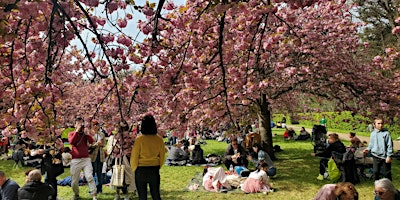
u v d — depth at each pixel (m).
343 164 8.01
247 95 6.59
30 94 3.66
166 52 4.85
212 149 15.48
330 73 9.77
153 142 4.84
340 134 21.92
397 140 16.62
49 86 3.88
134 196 7.17
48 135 4.09
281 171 9.97
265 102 11.54
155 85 4.78
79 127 6.61
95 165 7.46
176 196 7.37
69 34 3.27
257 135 9.38
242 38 5.71
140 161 4.79
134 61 4.16
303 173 9.59
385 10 16.86
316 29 9.86
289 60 8.98
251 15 4.92
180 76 5.02
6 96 3.99
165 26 4.94
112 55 3.70
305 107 16.14
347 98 11.01
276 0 3.95
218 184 7.82
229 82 6.14
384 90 10.04
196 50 5.45
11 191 4.97
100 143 7.38
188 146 12.51
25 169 10.68
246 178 8.15
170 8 5.21
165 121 5.64
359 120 13.53
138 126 5.40
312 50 9.35
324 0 9.82
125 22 4.12
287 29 7.39
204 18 4.87
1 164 11.71
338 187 4.02
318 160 11.59
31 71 4.16
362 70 10.59
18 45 3.55
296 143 17.22
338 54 10.25
